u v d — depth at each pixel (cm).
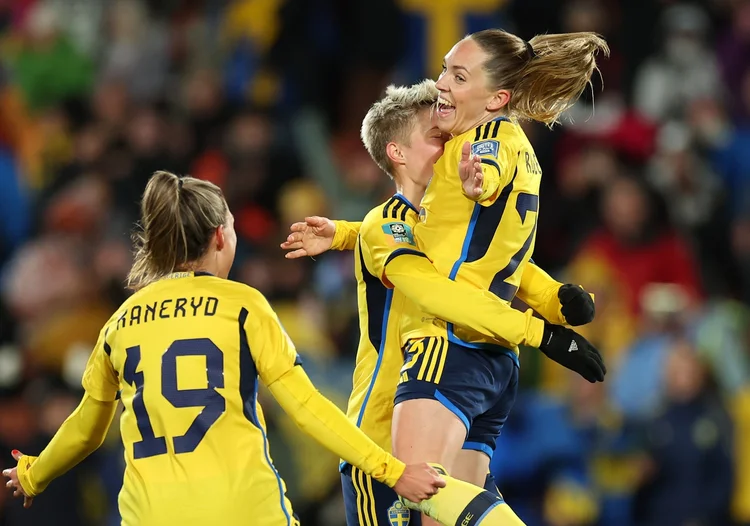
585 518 3009
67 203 3788
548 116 1673
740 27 4462
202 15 4500
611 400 3183
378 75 4291
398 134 1719
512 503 3033
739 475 3138
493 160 1543
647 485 3064
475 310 1557
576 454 3064
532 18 4419
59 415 2862
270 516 1509
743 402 3206
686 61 4316
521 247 1608
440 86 1644
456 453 1587
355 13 4350
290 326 3219
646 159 4047
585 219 3797
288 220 3725
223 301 1545
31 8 4631
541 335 1570
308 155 4044
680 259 3622
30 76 4372
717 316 3397
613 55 4369
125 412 1543
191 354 1520
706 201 4012
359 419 1691
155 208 1580
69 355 3155
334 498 2922
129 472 1524
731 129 4309
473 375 1611
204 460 1497
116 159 3962
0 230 4012
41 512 2789
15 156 4231
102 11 4519
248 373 1532
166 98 4284
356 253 1722
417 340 1628
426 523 1645
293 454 2908
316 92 4281
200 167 3994
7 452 2833
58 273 3506
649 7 4394
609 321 3400
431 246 1609
